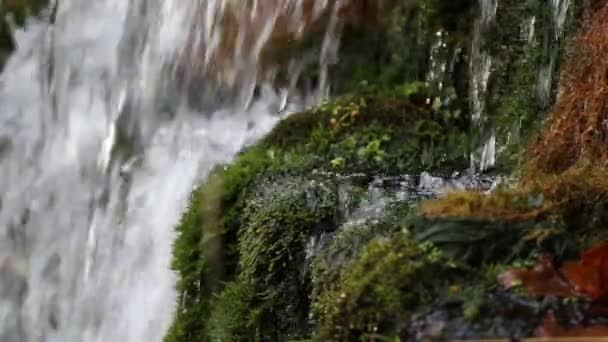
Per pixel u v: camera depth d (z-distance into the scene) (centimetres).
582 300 167
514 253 180
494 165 334
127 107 493
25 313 484
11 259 505
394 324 179
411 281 181
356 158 328
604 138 258
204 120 455
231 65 456
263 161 317
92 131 501
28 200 516
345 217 258
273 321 255
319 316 215
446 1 376
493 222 186
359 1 411
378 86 402
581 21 302
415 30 395
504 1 350
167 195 419
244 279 268
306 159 323
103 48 518
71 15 545
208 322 283
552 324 163
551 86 317
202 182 343
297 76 442
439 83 376
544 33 325
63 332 462
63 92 530
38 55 553
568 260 177
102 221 461
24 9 580
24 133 537
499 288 172
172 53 479
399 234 196
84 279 457
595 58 279
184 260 300
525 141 317
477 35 362
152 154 451
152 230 411
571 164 268
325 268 225
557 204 191
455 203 196
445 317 172
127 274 412
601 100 264
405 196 270
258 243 265
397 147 340
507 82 344
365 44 420
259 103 452
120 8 514
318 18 425
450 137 353
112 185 469
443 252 183
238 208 294
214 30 459
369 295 186
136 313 391
